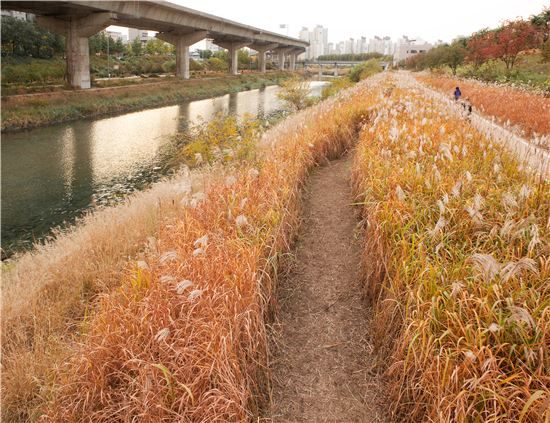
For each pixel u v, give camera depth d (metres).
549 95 26.31
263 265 5.29
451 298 3.83
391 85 29.11
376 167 7.45
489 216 5.47
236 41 82.94
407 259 4.57
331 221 7.92
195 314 4.22
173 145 18.44
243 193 6.95
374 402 4.18
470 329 3.45
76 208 13.98
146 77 60.59
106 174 17.73
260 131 13.33
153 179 17.09
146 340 4.14
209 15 59.12
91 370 4.16
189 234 5.78
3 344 5.74
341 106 16.92
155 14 47.41
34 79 40.84
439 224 4.54
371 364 4.64
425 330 3.72
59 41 69.12
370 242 5.68
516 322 3.44
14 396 4.92
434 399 3.37
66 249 8.24
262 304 4.69
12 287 6.91
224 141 12.28
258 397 4.19
